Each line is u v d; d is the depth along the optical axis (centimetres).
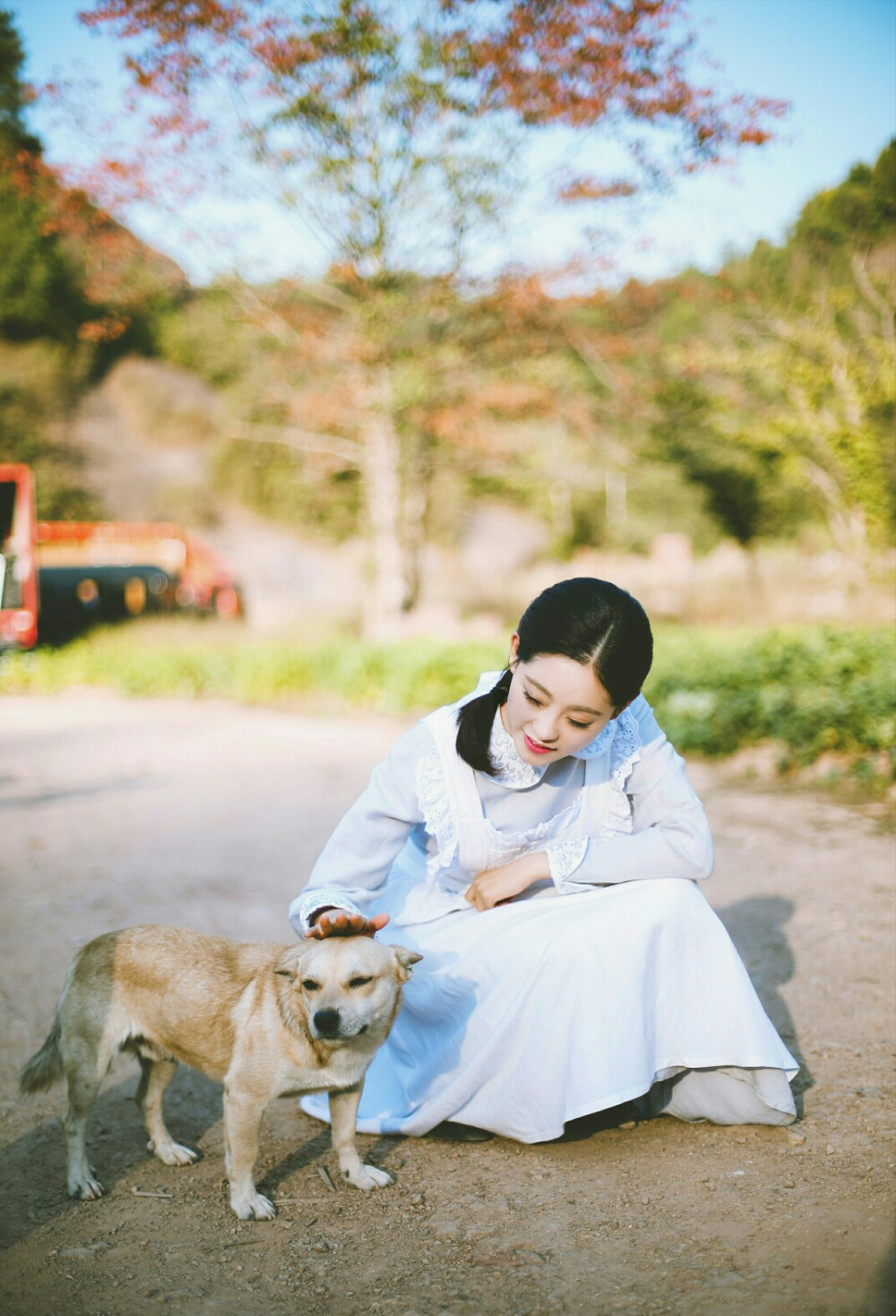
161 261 1680
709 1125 318
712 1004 299
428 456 1892
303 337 1678
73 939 512
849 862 604
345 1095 295
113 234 1641
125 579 2133
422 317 1638
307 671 1395
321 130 1469
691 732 918
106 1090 374
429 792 304
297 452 2700
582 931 290
